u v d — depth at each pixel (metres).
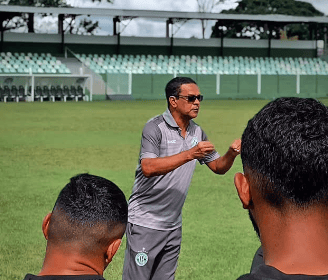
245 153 1.24
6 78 44.66
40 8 48.00
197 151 3.58
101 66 50.03
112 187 1.59
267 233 1.22
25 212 7.97
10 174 11.27
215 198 9.04
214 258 5.91
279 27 61.78
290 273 1.16
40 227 7.14
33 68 46.91
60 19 50.03
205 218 7.70
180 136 4.11
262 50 56.84
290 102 1.23
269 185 1.19
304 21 56.09
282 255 1.20
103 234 1.53
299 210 1.18
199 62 54.28
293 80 52.03
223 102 44.03
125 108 35.34
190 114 4.07
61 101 44.91
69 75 45.84
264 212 1.22
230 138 18.52
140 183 4.06
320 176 1.16
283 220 1.20
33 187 9.90
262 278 1.15
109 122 24.66
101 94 48.22
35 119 26.05
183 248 6.26
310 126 1.18
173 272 4.23
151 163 3.71
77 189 1.55
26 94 44.94
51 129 21.28
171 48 53.69
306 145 1.16
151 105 39.16
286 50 57.53
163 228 4.09
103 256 1.58
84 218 1.51
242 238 6.70
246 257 5.95
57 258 1.53
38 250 6.16
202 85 50.38
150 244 4.08
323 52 59.81
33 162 12.98
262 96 51.47
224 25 56.12
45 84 46.38
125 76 48.75
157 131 4.05
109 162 13.20
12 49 48.78
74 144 16.69
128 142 17.33
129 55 52.75
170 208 4.08
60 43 50.19
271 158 1.18
